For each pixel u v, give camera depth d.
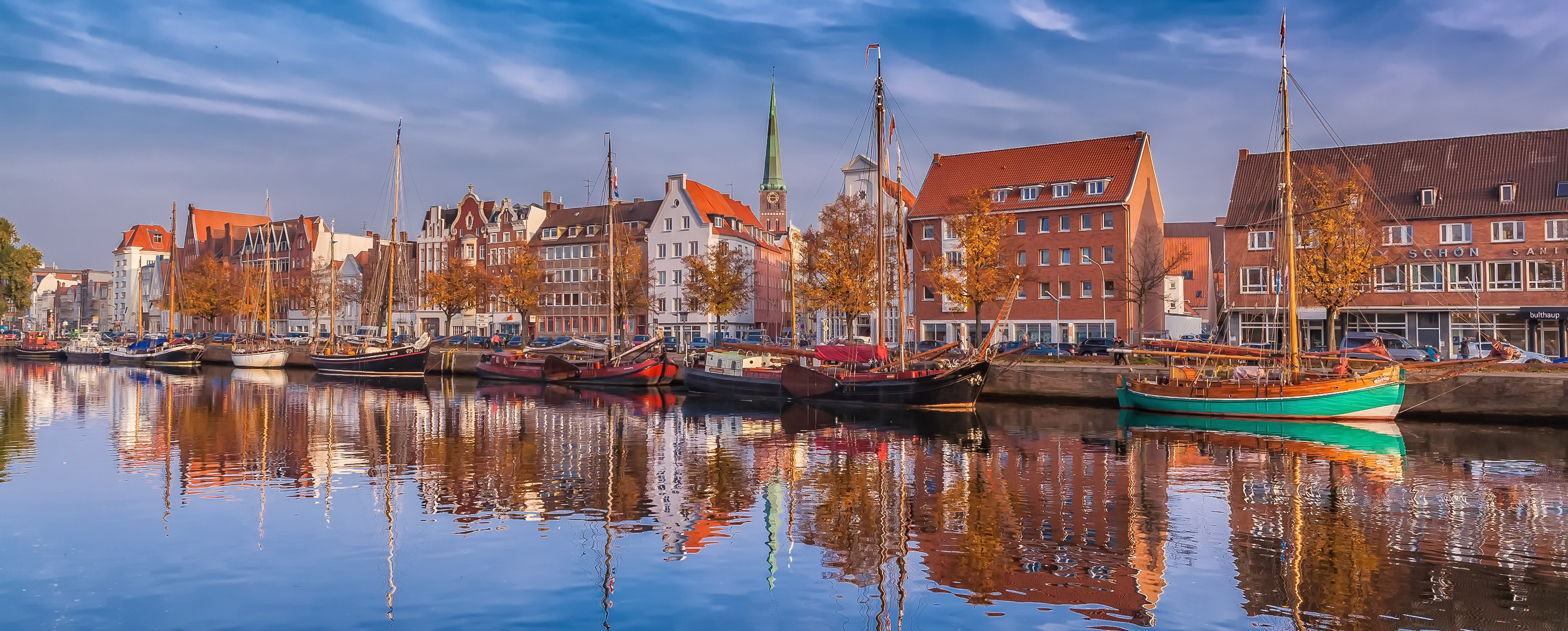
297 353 88.56
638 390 61.34
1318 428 37.88
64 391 58.16
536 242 116.62
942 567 16.92
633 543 18.55
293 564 17.05
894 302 73.44
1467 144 68.12
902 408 46.81
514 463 28.72
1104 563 17.20
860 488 24.45
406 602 14.98
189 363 91.75
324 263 138.88
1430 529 19.70
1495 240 63.66
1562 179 63.16
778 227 141.00
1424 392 40.00
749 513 21.39
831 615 14.42
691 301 84.06
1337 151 71.56
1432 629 13.82
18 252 97.25
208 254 143.50
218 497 23.02
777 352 52.69
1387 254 62.91
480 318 120.00
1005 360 50.53
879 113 48.31
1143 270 72.00
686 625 13.98
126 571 16.58
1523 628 13.86
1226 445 32.59
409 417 42.94
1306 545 18.45
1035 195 82.31
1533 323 62.97
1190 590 15.66
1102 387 47.44
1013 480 25.66
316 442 33.56
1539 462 28.67
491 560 17.30
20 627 13.84
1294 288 42.00
